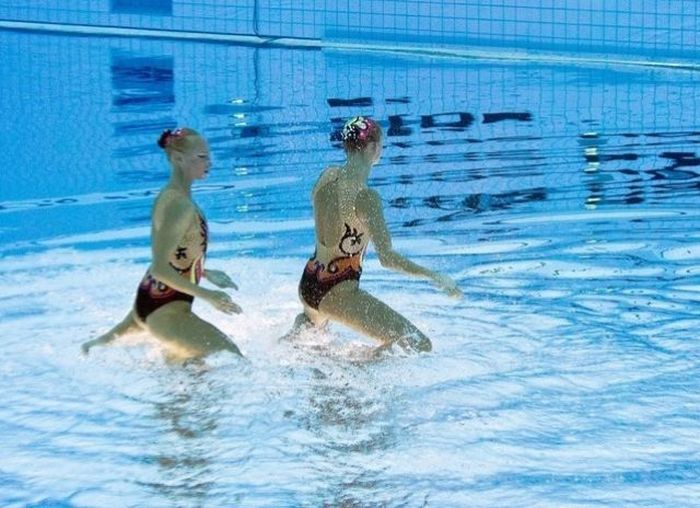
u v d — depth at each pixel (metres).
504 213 13.01
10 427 7.32
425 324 9.22
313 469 6.61
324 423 7.28
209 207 13.38
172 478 6.54
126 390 7.94
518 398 7.64
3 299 9.98
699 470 6.50
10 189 14.55
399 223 12.62
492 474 6.49
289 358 8.52
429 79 22.41
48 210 13.43
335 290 9.02
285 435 7.09
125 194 14.23
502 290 10.12
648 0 24.28
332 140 17.17
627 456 6.70
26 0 28.16
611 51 24.64
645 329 9.02
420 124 18.42
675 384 7.85
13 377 8.21
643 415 7.32
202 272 9.08
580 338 8.84
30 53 24.62
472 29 25.66
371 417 7.36
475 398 7.66
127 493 6.35
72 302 9.90
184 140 8.87
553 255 11.25
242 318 9.47
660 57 24.22
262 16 26.91
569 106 19.84
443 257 11.21
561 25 24.95
